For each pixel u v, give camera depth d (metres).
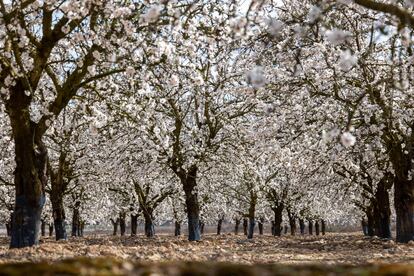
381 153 20.23
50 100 18.11
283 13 19.20
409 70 16.83
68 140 24.16
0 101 15.12
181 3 15.28
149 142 22.25
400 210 19.12
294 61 17.42
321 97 19.23
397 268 5.25
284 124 18.97
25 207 13.68
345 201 31.78
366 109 16.83
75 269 5.02
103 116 15.73
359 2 9.38
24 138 13.73
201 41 16.77
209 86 24.03
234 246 19.34
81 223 50.06
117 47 14.18
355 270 5.54
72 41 14.60
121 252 11.86
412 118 17.69
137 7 14.90
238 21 9.08
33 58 15.25
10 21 13.05
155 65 15.45
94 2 12.48
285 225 73.31
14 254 10.80
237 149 25.19
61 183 27.45
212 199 39.16
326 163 20.47
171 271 5.28
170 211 49.88
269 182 35.53
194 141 24.88
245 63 18.55
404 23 9.34
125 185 34.94
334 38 7.90
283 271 5.54
